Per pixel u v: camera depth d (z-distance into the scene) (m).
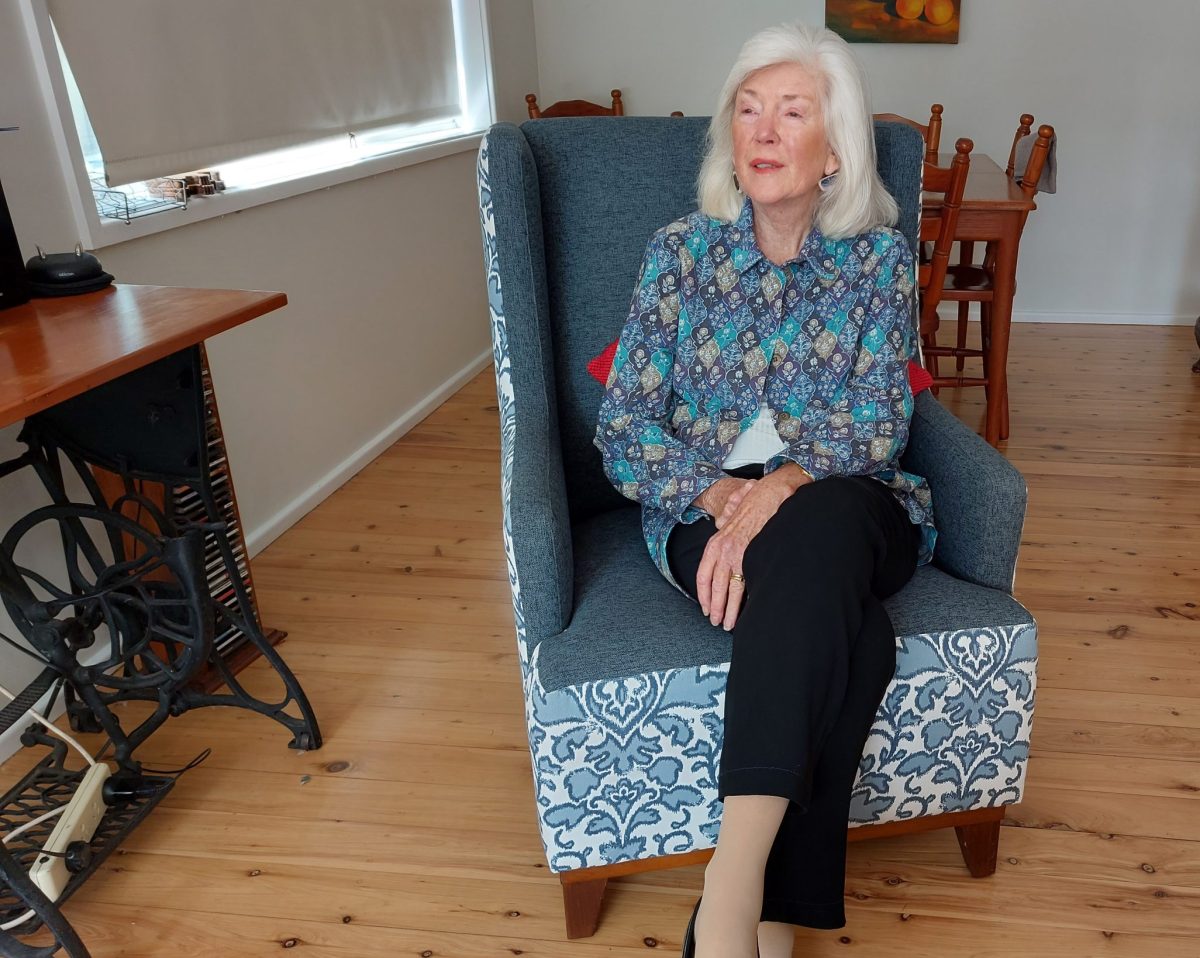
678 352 1.43
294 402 2.59
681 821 1.27
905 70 3.95
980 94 3.94
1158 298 4.10
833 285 1.41
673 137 1.55
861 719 1.13
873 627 1.16
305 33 2.61
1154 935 1.33
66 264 1.56
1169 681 1.85
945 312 4.31
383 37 3.05
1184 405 3.25
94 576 1.91
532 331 1.45
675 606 1.30
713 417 1.44
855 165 1.36
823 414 1.42
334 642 2.05
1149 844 1.47
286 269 2.52
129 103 1.98
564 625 1.28
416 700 1.87
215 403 1.84
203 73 2.21
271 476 2.50
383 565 2.36
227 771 1.70
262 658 2.01
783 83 1.33
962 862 1.46
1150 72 3.80
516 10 3.98
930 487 1.43
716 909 1.01
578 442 1.59
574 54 4.24
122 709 1.87
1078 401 3.31
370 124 2.98
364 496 2.75
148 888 1.46
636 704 1.20
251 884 1.46
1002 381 2.93
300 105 2.60
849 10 3.88
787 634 1.08
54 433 1.55
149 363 1.38
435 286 3.43
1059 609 2.09
